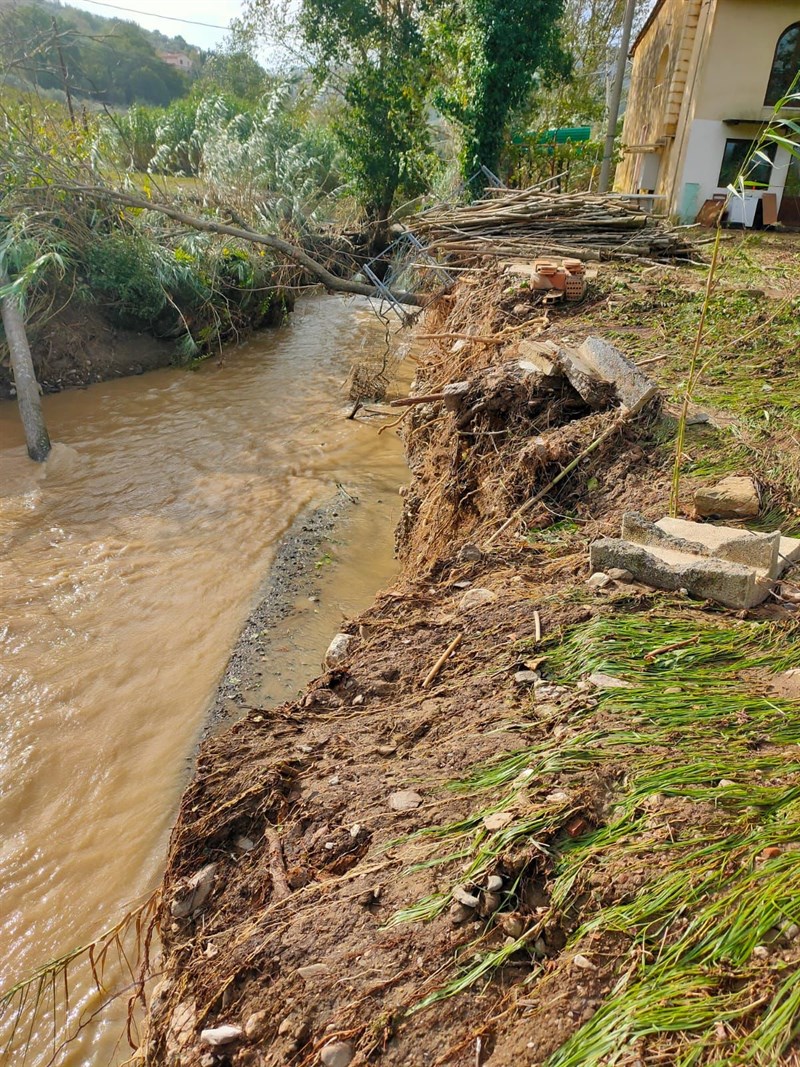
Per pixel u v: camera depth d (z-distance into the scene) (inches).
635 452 201.8
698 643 130.0
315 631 243.4
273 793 114.7
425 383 366.0
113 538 308.5
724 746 104.0
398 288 540.4
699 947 77.1
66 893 157.8
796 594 143.6
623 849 88.8
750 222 678.5
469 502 232.1
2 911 153.8
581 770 101.4
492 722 119.5
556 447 206.8
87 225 507.8
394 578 275.4
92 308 521.3
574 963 78.4
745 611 139.7
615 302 325.1
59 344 491.5
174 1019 90.2
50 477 363.3
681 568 147.1
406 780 111.7
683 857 86.4
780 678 120.5
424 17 768.9
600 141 845.8
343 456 392.2
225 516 327.3
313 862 102.6
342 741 125.6
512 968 81.7
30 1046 128.6
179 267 529.7
